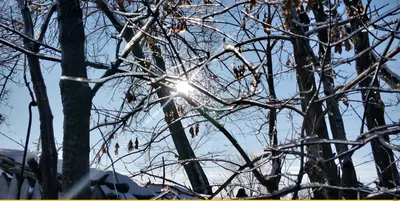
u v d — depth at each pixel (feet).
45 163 15.10
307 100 18.22
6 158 20.99
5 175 20.18
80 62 13.93
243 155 17.97
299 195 18.45
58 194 16.28
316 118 17.56
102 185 18.38
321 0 19.19
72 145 13.30
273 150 15.79
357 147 14.10
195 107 17.03
